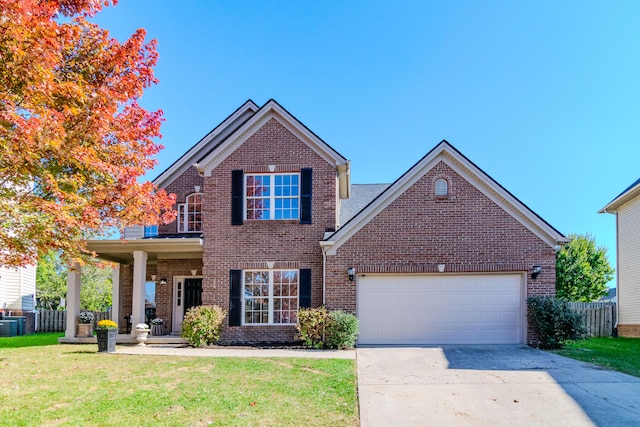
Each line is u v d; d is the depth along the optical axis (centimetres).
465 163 1490
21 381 913
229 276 1591
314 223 1596
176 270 1873
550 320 1374
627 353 1280
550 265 1456
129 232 1781
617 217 2180
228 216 1619
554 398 795
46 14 760
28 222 838
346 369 1027
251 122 1642
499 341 1459
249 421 663
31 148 739
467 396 809
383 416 701
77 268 1706
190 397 784
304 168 1619
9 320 2191
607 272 3675
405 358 1198
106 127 877
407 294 1490
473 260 1470
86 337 1705
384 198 1495
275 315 1584
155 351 1353
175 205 1912
